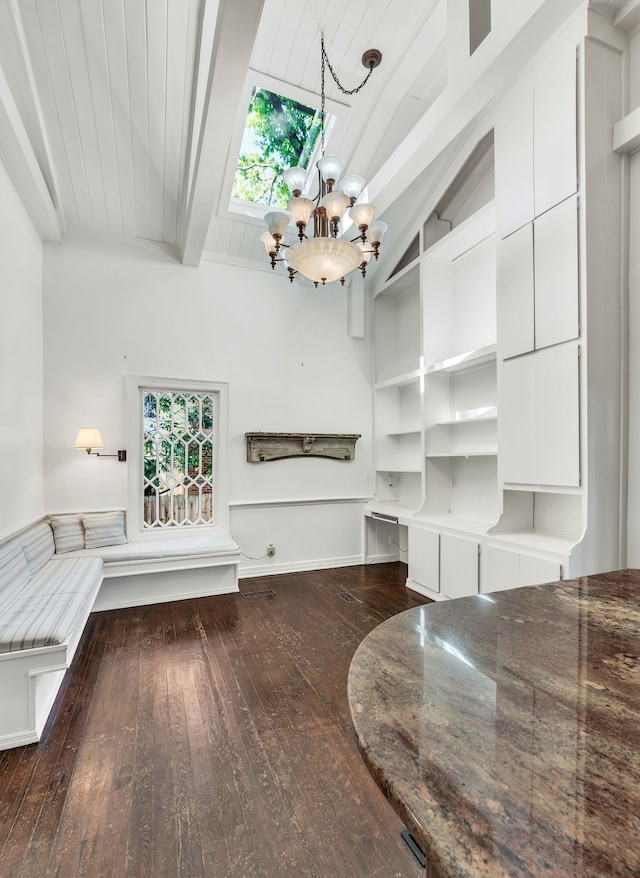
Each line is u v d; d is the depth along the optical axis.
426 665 0.78
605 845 0.40
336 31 2.83
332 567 4.82
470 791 0.48
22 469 3.14
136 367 4.05
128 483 3.97
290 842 1.39
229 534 4.34
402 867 1.31
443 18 2.73
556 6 1.84
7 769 1.72
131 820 1.47
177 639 2.92
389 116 3.43
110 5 2.40
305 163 3.94
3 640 1.86
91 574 2.92
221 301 4.41
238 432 4.45
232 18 1.86
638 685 0.71
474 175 3.79
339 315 5.01
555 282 2.53
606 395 2.39
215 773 1.69
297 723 2.01
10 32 2.39
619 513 2.41
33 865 1.31
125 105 2.94
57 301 3.78
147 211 3.80
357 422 5.06
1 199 2.76
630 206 2.45
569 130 2.42
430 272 4.16
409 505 4.99
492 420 3.75
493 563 2.96
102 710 2.11
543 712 0.63
